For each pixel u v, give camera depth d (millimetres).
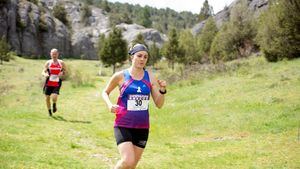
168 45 73688
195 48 80250
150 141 10984
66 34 114188
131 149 5035
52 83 13320
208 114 14508
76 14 147375
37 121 11945
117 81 5383
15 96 21328
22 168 6566
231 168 7887
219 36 58156
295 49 28406
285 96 15273
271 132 11156
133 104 5215
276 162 8094
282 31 28578
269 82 18984
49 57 103250
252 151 9164
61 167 7000
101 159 8133
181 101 18969
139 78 5336
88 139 10109
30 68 58375
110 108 5105
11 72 47562
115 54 65500
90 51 121875
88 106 17719
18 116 12406
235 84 20234
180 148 10031
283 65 25266
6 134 9117
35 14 102250
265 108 13945
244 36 51688
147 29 138875
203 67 30219
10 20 91250
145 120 5289
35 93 22781
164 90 5395
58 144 8969
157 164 8188
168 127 13195
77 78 29828
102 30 137500
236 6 55094
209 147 9984
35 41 99375
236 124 12539
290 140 9914
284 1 28859
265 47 30219
